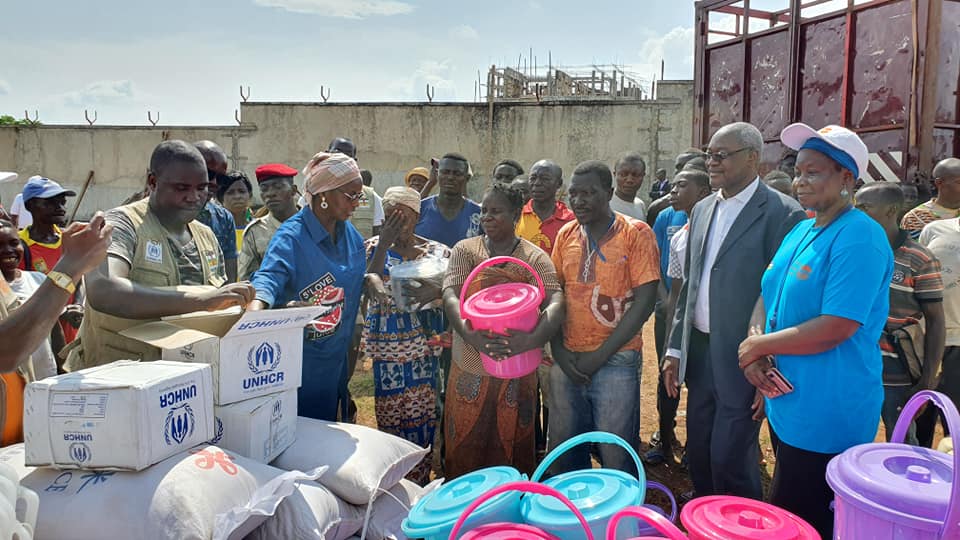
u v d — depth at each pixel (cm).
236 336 251
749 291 299
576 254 342
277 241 316
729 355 301
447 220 498
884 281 242
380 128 1775
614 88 2166
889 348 372
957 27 539
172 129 1802
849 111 579
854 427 240
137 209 278
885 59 546
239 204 571
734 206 311
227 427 250
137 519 202
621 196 568
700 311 323
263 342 263
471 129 1750
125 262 261
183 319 242
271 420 261
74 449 212
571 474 246
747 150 302
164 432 216
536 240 472
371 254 412
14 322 180
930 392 197
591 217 331
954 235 394
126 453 209
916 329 380
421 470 380
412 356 376
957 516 166
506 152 1744
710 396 325
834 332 232
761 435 503
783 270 262
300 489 244
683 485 420
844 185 244
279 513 233
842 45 582
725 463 307
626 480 235
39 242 454
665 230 491
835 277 235
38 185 446
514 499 227
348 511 264
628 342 337
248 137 1798
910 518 178
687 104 1641
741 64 693
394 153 1780
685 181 451
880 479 190
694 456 339
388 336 374
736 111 704
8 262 337
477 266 321
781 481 258
